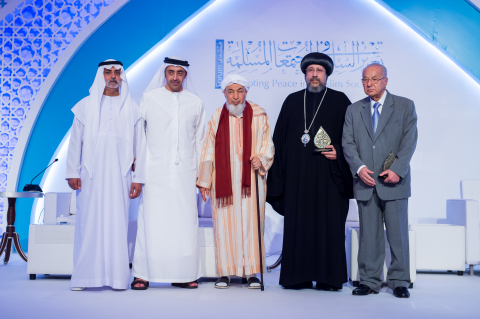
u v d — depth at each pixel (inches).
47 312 95.7
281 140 137.2
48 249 142.9
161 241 126.0
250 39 216.5
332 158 128.0
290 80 214.8
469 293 122.9
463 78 212.1
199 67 216.2
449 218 175.5
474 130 210.5
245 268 127.0
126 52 215.2
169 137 129.6
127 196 128.3
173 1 214.1
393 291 119.3
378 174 121.3
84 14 220.8
